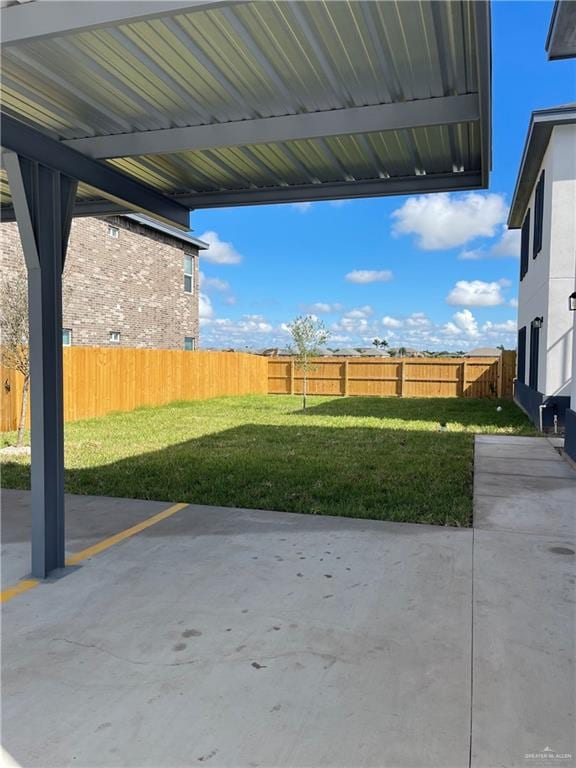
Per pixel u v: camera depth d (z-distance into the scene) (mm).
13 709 2395
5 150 3430
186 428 11117
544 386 10641
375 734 2215
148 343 16906
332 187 5227
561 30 5203
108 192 4449
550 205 10359
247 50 3104
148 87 3525
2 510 5480
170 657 2787
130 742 2186
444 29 2885
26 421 10875
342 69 3311
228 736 2213
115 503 5641
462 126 3875
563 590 3557
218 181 5184
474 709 2367
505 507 5508
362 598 3441
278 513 5281
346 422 12266
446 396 20500
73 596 3506
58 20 2654
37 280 3719
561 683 2553
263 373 22125
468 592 3525
